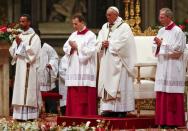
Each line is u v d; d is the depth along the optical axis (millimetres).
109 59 31906
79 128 23609
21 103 35438
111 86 31672
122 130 29031
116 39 31828
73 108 34250
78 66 34094
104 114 32312
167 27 31359
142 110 39344
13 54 35688
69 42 34156
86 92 34125
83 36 34281
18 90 35656
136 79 34844
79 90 34062
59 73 44531
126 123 30359
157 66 31500
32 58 35344
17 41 35406
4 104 40250
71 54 34344
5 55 39906
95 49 33562
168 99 31016
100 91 32156
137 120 30891
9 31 39125
